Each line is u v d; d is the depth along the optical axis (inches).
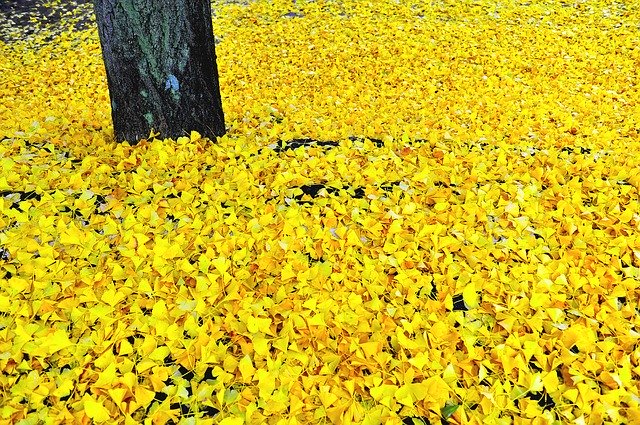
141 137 148.8
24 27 356.2
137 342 87.4
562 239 116.7
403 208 123.7
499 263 109.3
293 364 85.7
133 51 138.6
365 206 126.1
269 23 361.7
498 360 87.4
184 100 147.6
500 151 158.2
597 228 124.6
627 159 154.8
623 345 90.7
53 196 119.0
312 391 80.7
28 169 129.0
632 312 97.9
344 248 111.8
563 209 128.0
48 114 197.3
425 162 146.6
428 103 228.8
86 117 190.5
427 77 268.5
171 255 104.8
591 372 86.1
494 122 200.5
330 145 162.9
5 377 79.8
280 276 104.0
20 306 92.1
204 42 147.8
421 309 98.4
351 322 93.3
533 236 119.0
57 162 134.2
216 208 121.3
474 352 87.7
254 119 192.5
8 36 341.7
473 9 383.6
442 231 117.2
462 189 136.0
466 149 160.7
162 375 82.5
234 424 74.4
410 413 78.5
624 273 107.9
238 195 127.0
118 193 123.1
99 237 109.0
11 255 103.7
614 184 140.7
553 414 79.8
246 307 94.0
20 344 84.4
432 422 77.6
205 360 84.9
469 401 81.3
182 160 138.1
